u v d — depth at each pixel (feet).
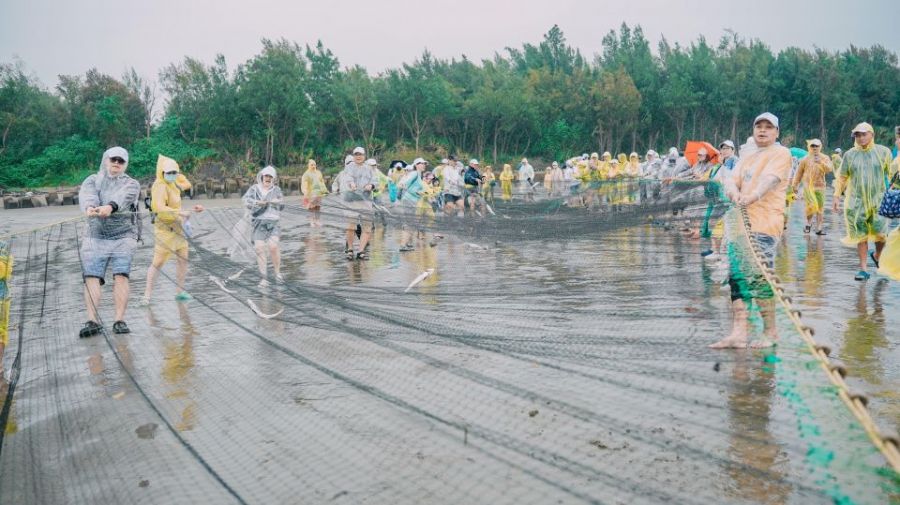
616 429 12.96
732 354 15.66
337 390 15.97
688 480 11.03
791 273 30.04
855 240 27.84
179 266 27.63
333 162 172.35
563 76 225.97
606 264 25.75
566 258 29.14
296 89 167.32
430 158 181.47
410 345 18.81
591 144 221.87
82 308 26.89
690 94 222.69
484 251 33.45
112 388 16.96
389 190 48.67
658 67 243.40
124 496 11.42
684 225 26.55
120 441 13.64
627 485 10.93
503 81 218.38
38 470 12.56
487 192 49.57
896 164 27.04
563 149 211.41
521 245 31.01
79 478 12.16
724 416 13.17
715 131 243.19
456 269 30.48
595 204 36.19
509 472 11.60
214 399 15.76
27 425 14.83
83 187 22.47
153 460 12.71
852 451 11.34
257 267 29.86
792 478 10.85
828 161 43.60
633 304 20.54
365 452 12.62
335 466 12.12
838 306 23.09
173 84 185.16
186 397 16.01
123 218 22.97
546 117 211.00
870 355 17.22
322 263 37.45
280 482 11.62
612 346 16.38
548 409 14.02
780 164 17.54
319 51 182.19
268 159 164.35
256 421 14.34
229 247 31.60
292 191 129.59
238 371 17.79
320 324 21.11
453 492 11.03
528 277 26.11
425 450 12.59
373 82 191.01
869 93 254.88
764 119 17.98
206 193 120.47
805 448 11.73
